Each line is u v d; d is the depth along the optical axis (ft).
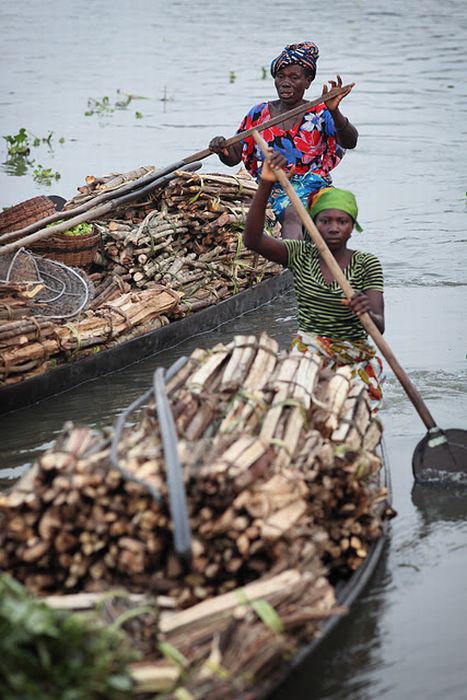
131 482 16.96
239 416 20.17
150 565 17.48
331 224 25.75
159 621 16.40
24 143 66.23
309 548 18.01
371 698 18.25
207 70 94.99
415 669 19.03
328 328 26.21
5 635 14.82
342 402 22.20
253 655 16.03
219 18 135.54
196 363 22.27
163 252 37.52
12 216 36.17
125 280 36.99
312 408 21.25
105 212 35.73
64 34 120.67
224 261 38.96
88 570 17.58
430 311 37.58
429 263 43.11
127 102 79.87
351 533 20.58
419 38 115.03
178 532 16.39
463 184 56.59
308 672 18.69
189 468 17.21
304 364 22.25
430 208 51.75
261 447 18.39
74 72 94.43
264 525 17.07
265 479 18.08
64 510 17.08
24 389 30.48
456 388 30.94
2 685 14.48
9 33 120.98
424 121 72.74
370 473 21.33
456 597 21.11
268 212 39.14
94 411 30.42
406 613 20.61
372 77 89.86
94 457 17.80
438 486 25.38
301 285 26.27
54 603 16.46
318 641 18.52
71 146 65.62
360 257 25.99
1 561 17.47
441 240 46.34
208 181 37.86
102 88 86.33
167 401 19.53
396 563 22.27
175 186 37.37
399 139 67.26
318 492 19.53
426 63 97.45
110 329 33.09
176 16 138.62
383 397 30.32
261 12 141.69
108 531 17.22
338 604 19.60
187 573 17.33
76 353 32.35
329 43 111.34
